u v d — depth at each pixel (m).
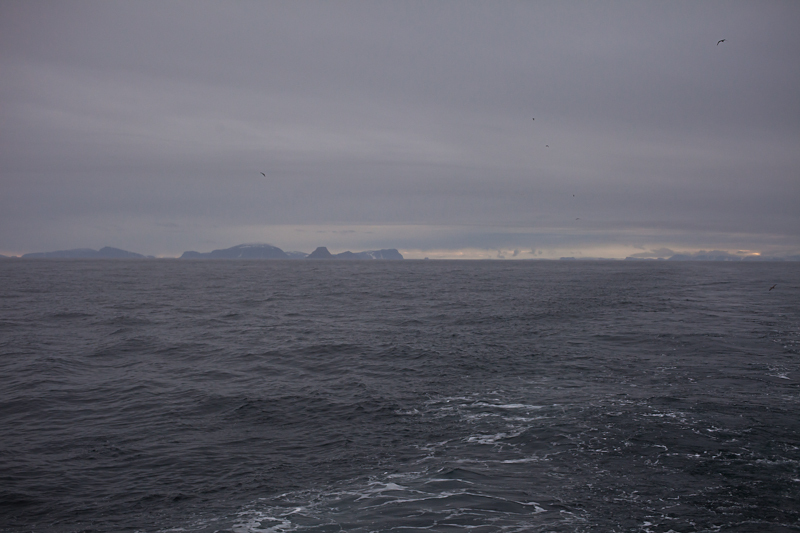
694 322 49.00
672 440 19.23
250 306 66.56
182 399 25.16
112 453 18.67
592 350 35.97
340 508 14.79
